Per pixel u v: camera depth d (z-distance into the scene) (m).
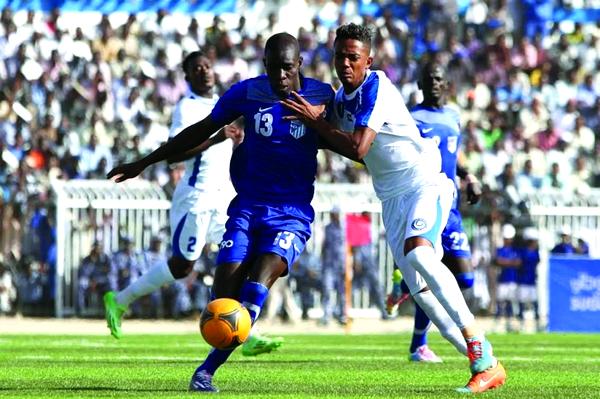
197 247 36.00
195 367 31.34
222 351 23.03
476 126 83.12
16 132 75.31
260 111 22.86
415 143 24.12
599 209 71.44
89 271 67.88
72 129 77.88
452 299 23.03
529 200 71.19
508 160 80.62
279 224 22.78
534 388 25.34
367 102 22.92
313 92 23.25
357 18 89.88
